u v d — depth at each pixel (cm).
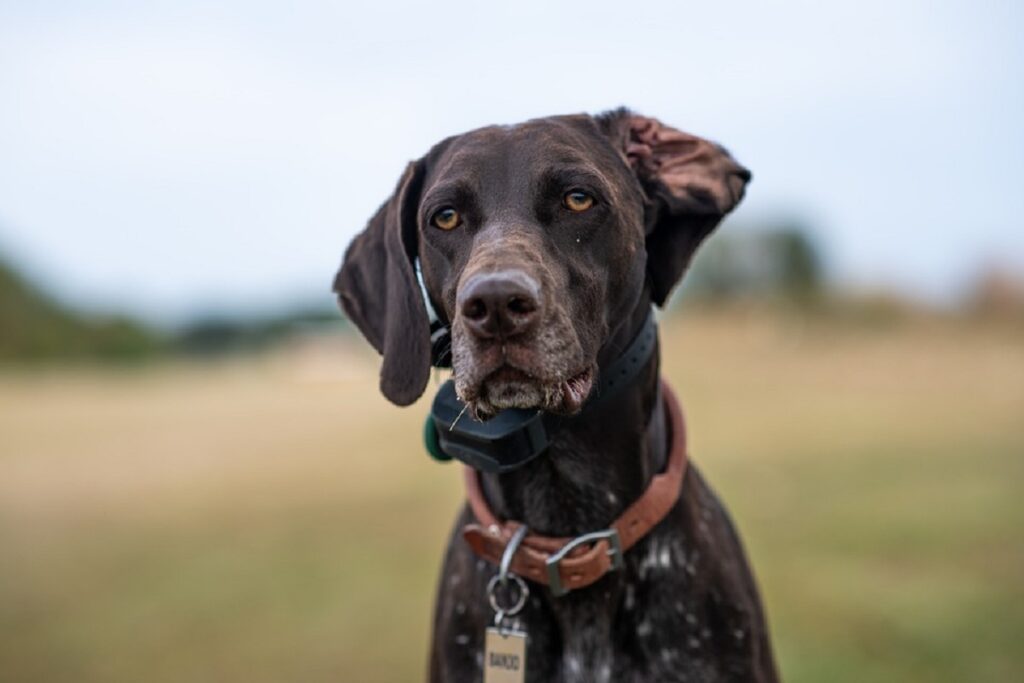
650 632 256
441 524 799
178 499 977
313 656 511
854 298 2736
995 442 1092
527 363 214
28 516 912
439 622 276
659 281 276
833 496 820
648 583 257
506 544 257
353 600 604
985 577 577
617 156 264
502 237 228
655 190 274
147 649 527
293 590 627
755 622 270
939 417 1337
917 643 480
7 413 2042
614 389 254
